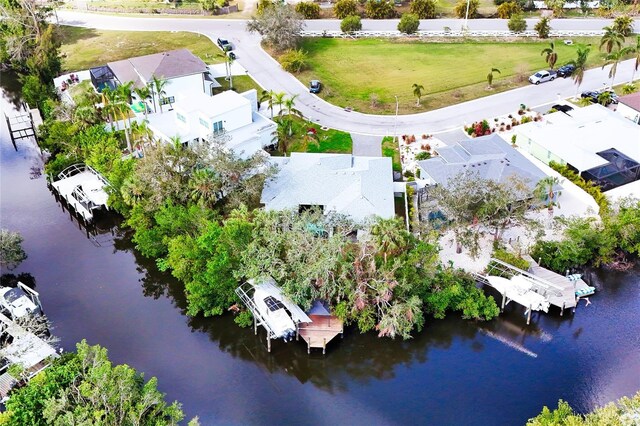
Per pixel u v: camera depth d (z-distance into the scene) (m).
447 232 71.88
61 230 76.88
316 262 59.47
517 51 119.00
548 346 59.78
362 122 94.56
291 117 93.12
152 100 94.00
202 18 135.12
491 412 53.44
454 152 79.94
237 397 55.44
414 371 57.75
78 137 83.69
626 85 102.19
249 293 62.56
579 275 65.25
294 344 60.59
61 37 121.19
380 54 117.88
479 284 65.88
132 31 128.75
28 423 47.31
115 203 74.75
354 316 60.59
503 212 65.88
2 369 54.41
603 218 69.94
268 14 115.69
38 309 62.47
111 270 70.44
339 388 56.38
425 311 62.97
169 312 64.69
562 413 48.31
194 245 63.19
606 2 138.38
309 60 114.94
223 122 81.94
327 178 74.44
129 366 57.88
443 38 124.94
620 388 55.25
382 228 60.06
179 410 49.22
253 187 70.50
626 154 81.50
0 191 84.12
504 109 97.88
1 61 114.56
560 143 83.31
